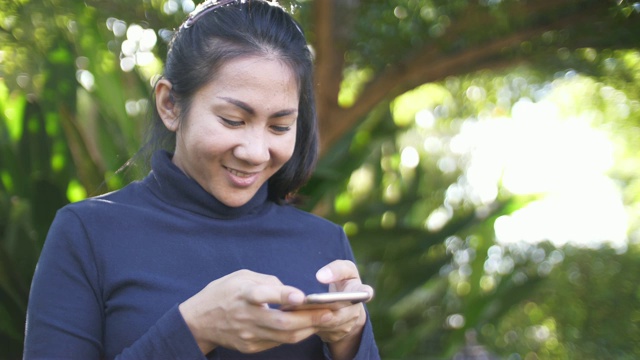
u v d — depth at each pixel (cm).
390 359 375
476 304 409
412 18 352
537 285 416
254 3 137
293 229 150
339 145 353
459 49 365
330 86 359
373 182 410
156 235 137
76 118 324
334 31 351
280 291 111
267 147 132
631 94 384
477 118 492
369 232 371
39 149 309
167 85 140
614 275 539
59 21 341
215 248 139
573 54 366
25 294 272
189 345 118
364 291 117
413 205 404
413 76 373
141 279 132
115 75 338
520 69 408
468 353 533
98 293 132
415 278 382
